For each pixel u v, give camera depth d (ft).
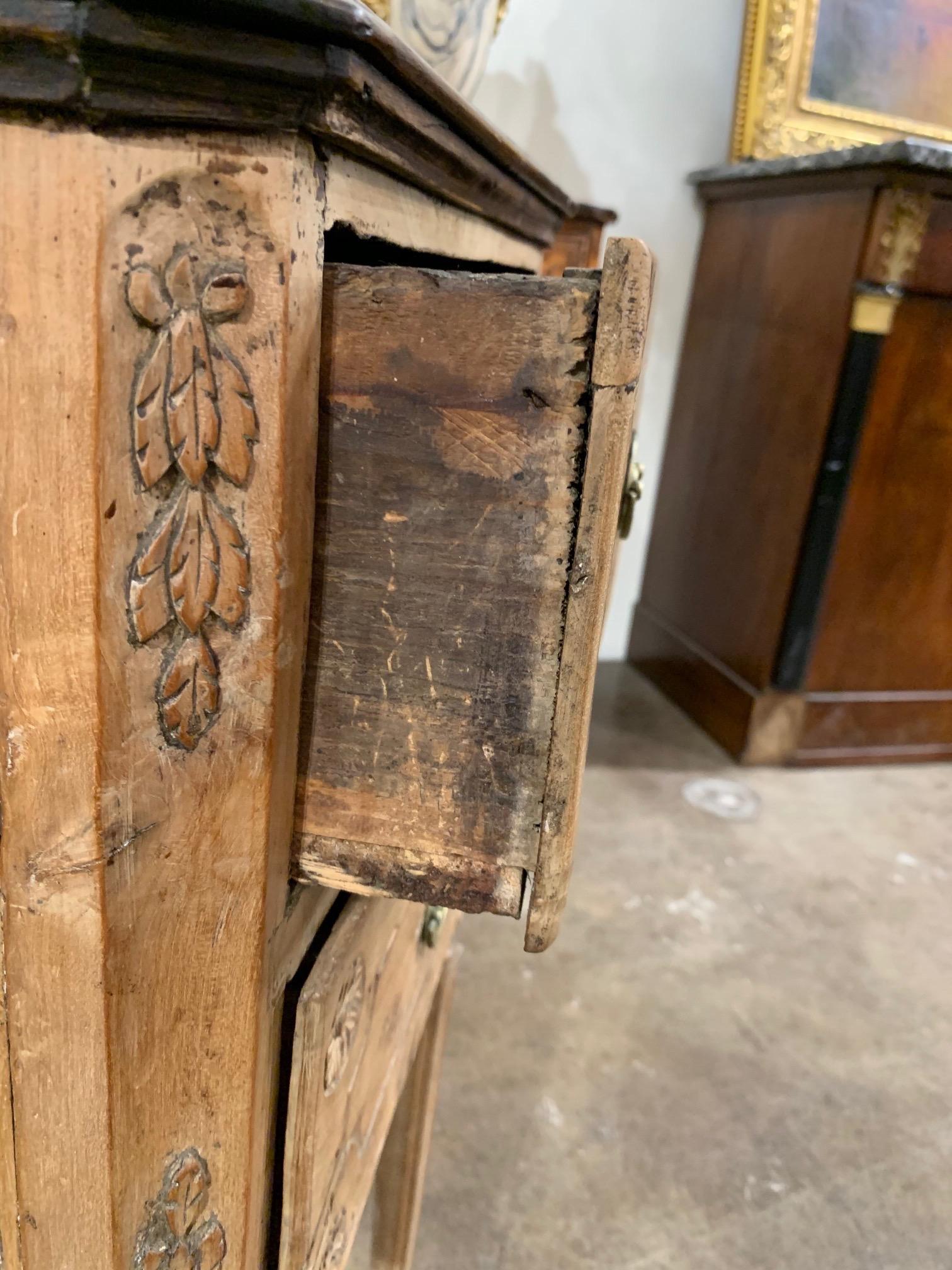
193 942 1.21
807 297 5.24
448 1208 2.90
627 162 6.08
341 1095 1.63
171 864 1.16
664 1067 3.54
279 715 1.19
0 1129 1.22
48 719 1.04
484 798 1.28
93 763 1.05
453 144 1.47
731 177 5.68
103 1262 1.27
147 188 0.90
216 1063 1.29
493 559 1.17
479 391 1.11
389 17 2.31
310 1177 1.50
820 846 5.11
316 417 1.14
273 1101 1.46
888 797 5.72
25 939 1.12
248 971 1.26
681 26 5.79
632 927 4.32
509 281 1.06
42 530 0.97
